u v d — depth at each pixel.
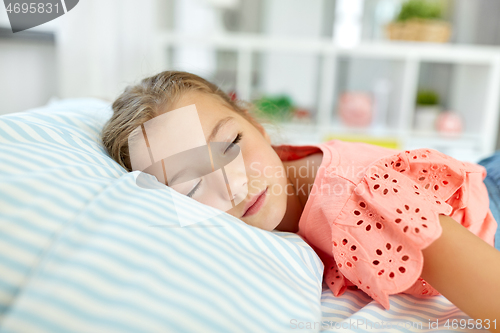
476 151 2.41
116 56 2.21
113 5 2.15
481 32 2.62
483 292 0.45
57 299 0.32
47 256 0.35
